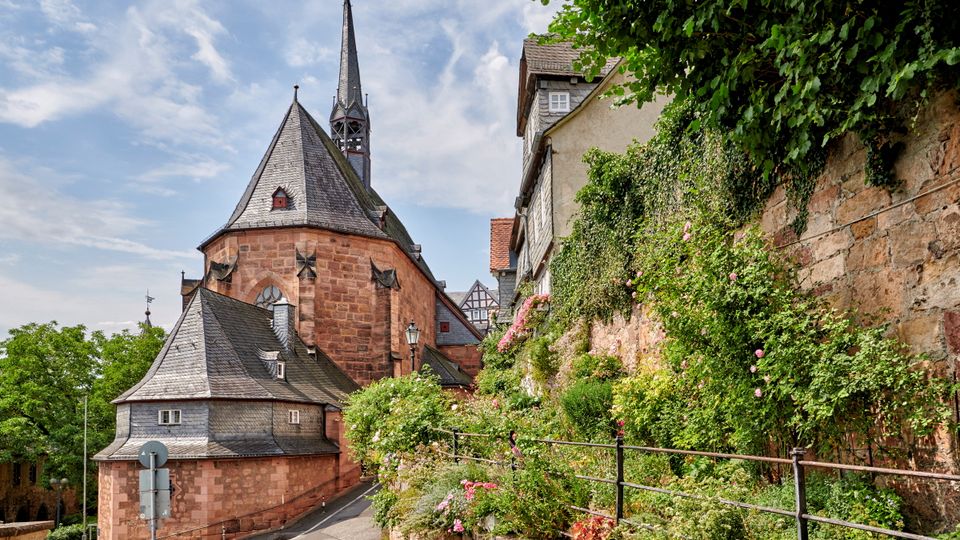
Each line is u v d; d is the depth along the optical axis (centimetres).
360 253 3841
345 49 5819
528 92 2395
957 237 529
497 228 4309
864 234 623
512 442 880
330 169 4041
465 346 5347
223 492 2441
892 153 587
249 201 3872
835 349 610
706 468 759
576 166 1970
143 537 2428
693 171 958
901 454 570
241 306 3177
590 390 1097
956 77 511
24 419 4012
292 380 2969
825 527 550
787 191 737
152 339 4456
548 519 723
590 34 731
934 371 546
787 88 570
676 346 783
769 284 688
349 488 3012
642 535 578
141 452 1343
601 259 1355
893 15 505
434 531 897
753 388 682
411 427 1285
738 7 603
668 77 697
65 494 5247
